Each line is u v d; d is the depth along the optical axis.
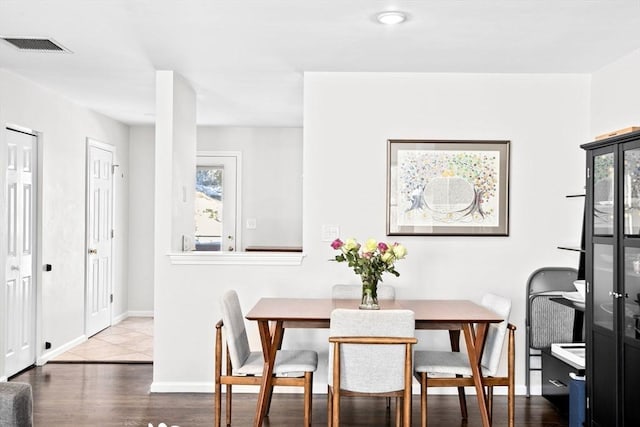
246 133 7.57
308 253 4.59
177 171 4.73
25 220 5.05
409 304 4.10
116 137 7.11
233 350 3.60
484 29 3.53
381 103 4.59
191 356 4.59
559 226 4.60
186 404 4.29
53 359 5.48
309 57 4.18
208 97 5.60
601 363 3.44
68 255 5.81
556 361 4.23
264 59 4.23
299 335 4.58
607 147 3.39
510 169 4.59
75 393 4.52
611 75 4.29
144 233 7.60
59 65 4.43
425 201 4.59
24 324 5.08
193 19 3.38
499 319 3.52
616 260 3.26
